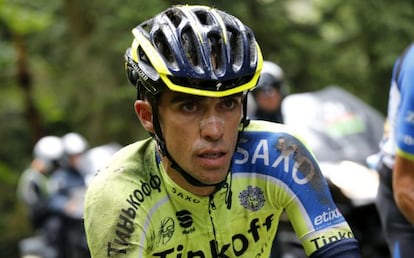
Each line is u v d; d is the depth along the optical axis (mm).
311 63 14719
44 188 13367
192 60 3418
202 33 3412
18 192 20797
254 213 3863
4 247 20391
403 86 4773
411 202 4770
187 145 3479
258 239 3936
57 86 17406
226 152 3492
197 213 3791
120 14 14109
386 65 14422
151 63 3488
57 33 17406
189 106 3453
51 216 12984
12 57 19609
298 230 3811
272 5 14547
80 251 12617
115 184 3686
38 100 20516
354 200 7172
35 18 17547
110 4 14359
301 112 8422
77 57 15500
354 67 14977
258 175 3826
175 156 3543
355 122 8250
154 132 3627
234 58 3459
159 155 3766
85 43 15305
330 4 14930
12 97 21391
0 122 21094
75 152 13133
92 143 16000
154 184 3768
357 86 15070
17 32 18578
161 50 3486
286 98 8711
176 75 3373
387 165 5371
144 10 13992
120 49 14156
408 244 5312
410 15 14617
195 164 3486
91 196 3703
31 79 20250
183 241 3811
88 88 15680
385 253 7285
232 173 3812
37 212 13305
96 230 3646
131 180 3715
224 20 3566
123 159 3781
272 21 14469
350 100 8570
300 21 15023
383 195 5465
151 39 3537
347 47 15070
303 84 14805
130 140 15766
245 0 14078
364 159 7840
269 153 3811
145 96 3617
